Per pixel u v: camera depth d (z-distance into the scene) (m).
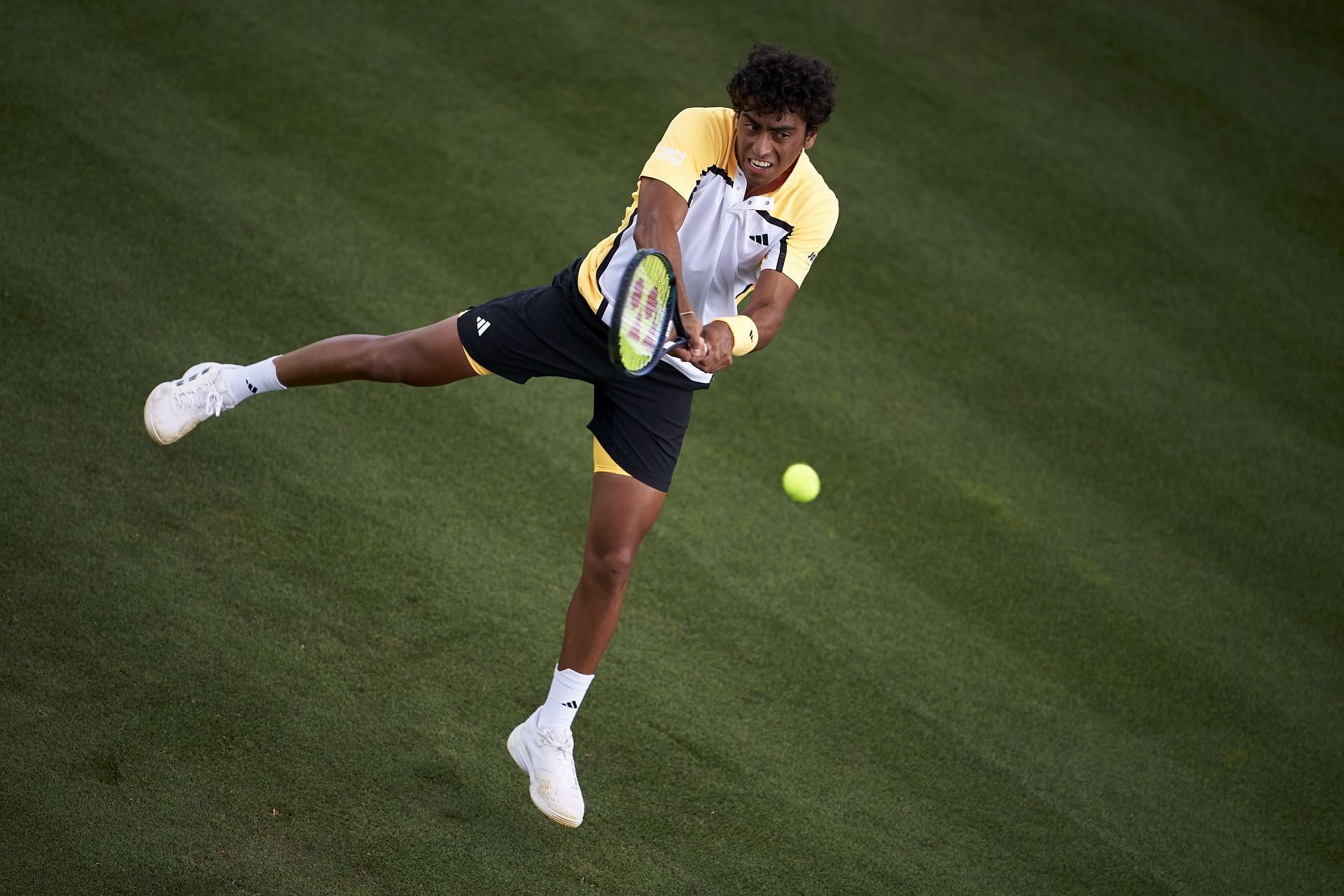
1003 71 35.50
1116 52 37.06
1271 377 28.22
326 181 26.64
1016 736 19.12
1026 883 16.89
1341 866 18.25
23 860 13.78
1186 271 30.58
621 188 28.66
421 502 20.39
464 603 18.86
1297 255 31.77
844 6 36.31
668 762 17.31
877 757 18.20
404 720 16.83
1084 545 23.12
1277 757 19.84
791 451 23.55
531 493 21.20
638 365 12.55
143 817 14.64
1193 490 24.94
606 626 14.32
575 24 33.22
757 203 13.85
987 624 21.06
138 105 27.09
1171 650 21.39
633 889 15.52
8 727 15.16
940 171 31.70
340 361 15.11
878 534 22.28
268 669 16.95
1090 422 26.00
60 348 21.06
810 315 26.89
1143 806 18.50
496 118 29.69
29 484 18.55
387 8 32.12
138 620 17.05
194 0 30.50
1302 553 24.06
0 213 23.45
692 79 32.28
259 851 14.66
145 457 19.64
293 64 29.50
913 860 16.80
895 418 24.89
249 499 19.50
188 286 23.17
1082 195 32.03
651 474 14.23
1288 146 35.03
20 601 16.78
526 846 15.68
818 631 20.06
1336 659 21.98
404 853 15.14
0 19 28.36
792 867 16.28
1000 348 27.25
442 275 25.14
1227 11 39.66
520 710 17.44
